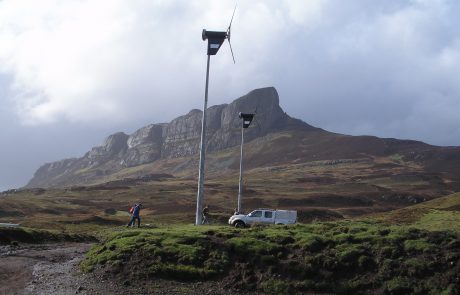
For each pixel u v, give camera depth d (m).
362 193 132.12
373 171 199.88
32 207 96.38
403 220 39.53
